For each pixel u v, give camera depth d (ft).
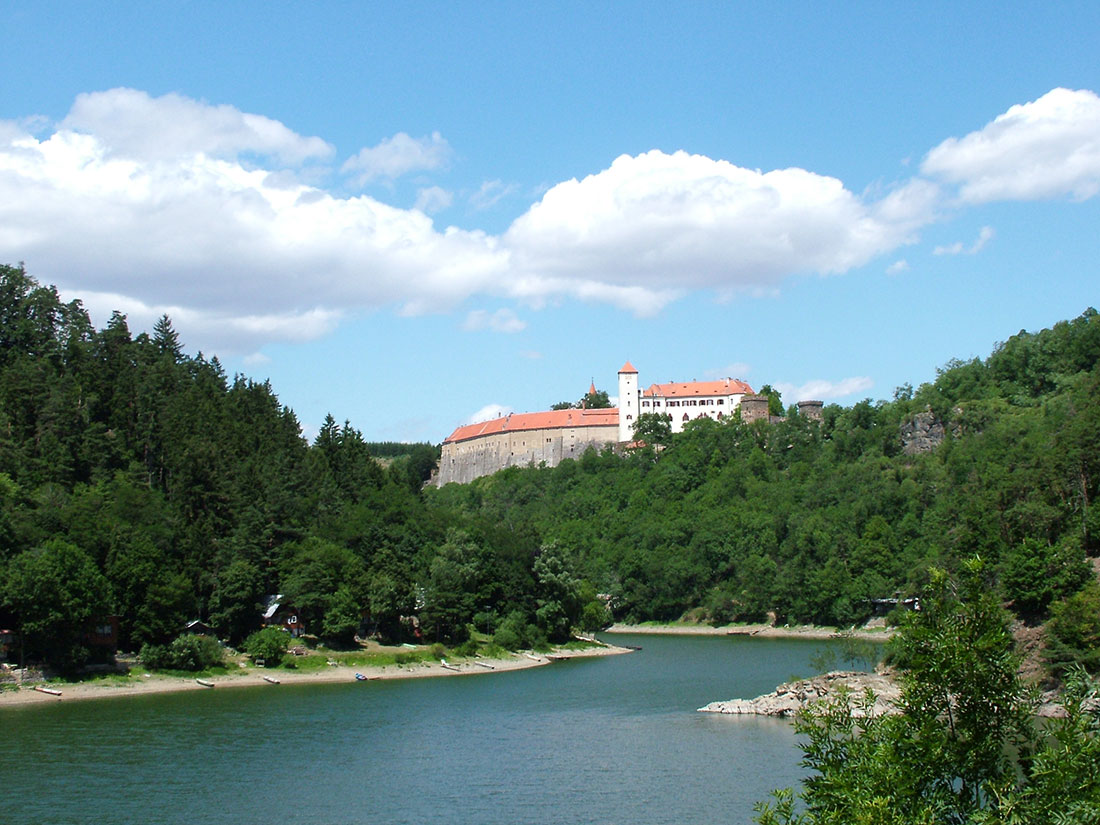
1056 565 437.17
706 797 279.28
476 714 403.54
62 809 267.39
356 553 630.33
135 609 487.61
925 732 118.83
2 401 654.53
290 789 289.12
